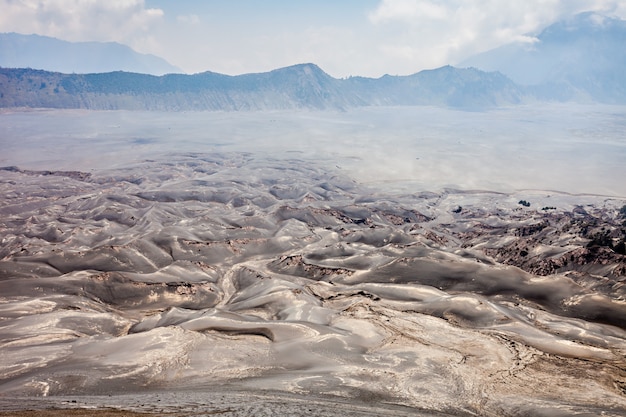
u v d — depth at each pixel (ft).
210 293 445.78
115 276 433.48
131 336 271.90
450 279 448.65
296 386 204.85
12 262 471.21
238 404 153.79
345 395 197.16
